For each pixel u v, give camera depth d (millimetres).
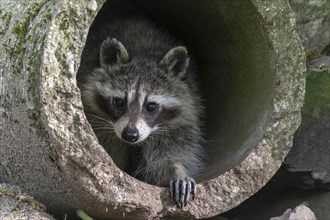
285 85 8930
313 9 13125
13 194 8461
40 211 8344
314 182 10711
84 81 10391
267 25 8836
